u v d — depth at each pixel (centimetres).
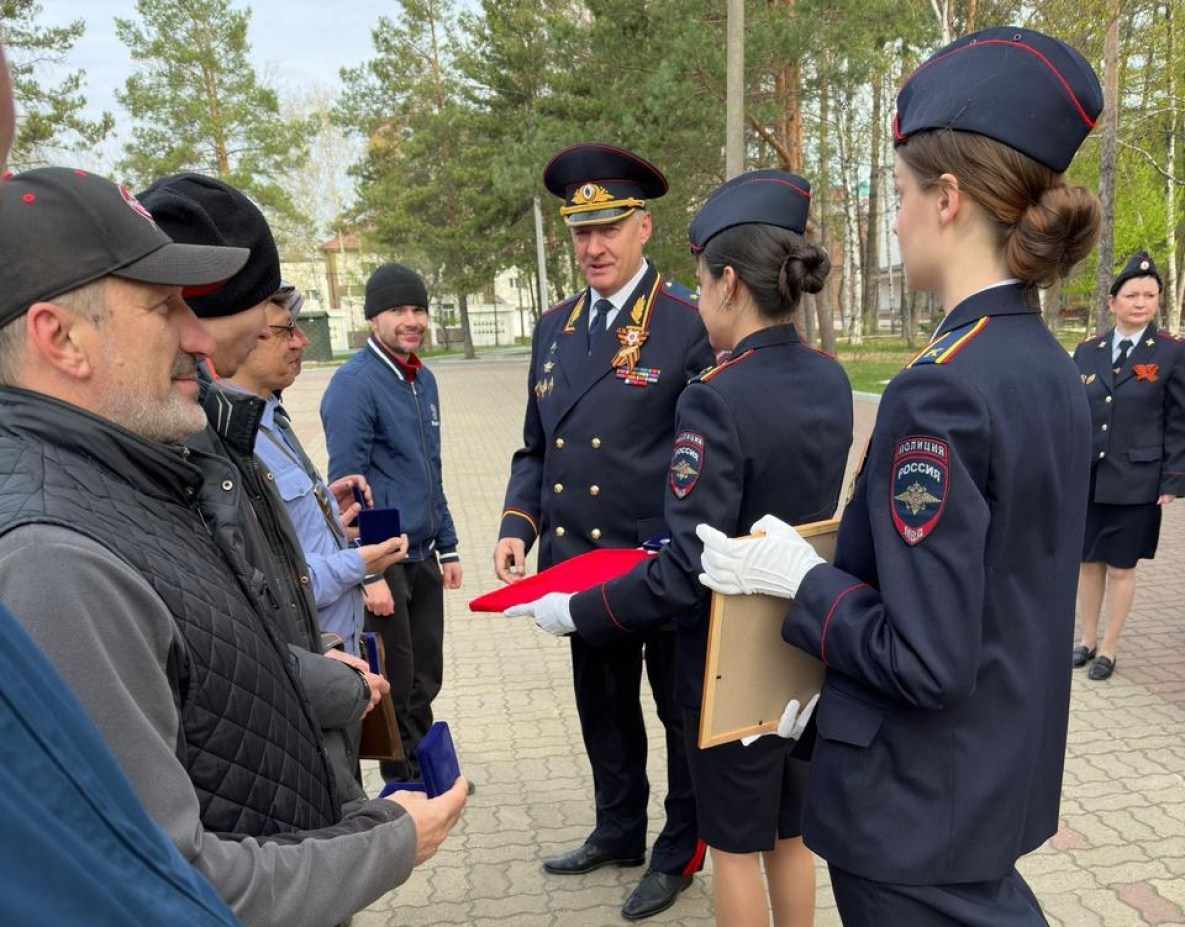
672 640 258
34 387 113
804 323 1791
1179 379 399
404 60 3691
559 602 220
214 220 171
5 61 55
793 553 148
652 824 323
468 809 333
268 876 107
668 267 2045
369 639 239
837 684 140
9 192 110
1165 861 285
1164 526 711
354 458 321
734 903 205
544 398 287
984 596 127
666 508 199
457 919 271
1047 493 128
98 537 102
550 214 3206
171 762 99
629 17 1653
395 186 3641
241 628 122
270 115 3456
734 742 197
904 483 125
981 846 130
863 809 134
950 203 132
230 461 168
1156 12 1459
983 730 130
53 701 56
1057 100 126
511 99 3244
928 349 132
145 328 117
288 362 237
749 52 1418
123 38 3189
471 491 976
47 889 51
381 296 333
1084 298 2453
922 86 137
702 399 192
